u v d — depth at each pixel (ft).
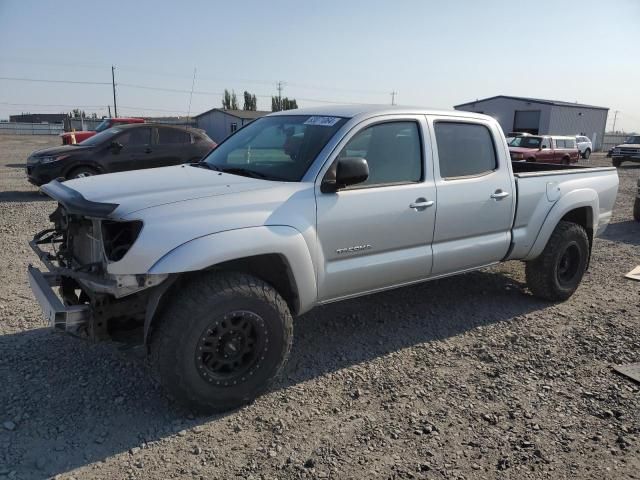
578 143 119.24
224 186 11.93
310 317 16.78
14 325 15.30
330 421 11.18
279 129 14.74
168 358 10.55
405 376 13.17
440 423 11.18
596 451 10.36
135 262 10.11
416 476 9.53
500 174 16.29
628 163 106.93
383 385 12.69
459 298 18.90
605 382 13.10
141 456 9.90
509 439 10.68
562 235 17.98
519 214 16.85
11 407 11.22
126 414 11.21
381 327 16.16
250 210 11.35
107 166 39.81
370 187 13.41
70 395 11.81
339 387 12.58
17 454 9.78
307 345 14.80
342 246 12.89
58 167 38.24
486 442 10.57
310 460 9.84
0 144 121.70
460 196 15.12
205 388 10.96
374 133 13.69
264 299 11.30
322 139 13.09
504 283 20.72
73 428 10.66
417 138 14.58
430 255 14.76
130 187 11.85
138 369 13.01
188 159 42.78
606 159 122.62
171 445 10.25
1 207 35.12
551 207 17.63
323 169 12.55
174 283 11.08
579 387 12.82
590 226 19.61
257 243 11.11
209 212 10.89
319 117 14.20
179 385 10.69
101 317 10.82
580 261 18.85
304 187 12.26
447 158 15.15
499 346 15.03
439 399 12.14
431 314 17.33
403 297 18.84
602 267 23.77
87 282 10.81
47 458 9.73
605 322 16.98
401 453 10.16
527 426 11.15
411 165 14.39
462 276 21.45
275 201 11.74
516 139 86.33
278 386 12.58
